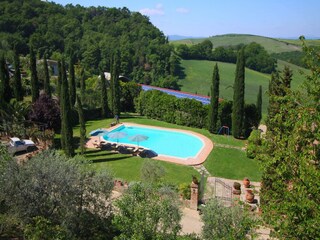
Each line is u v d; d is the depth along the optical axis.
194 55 127.62
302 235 7.96
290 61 124.25
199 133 38.62
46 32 100.06
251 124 37.16
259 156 9.77
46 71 42.44
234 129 36.19
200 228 17.94
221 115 38.09
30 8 103.19
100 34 114.06
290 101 9.45
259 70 114.69
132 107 51.00
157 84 97.19
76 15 125.75
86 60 98.19
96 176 15.50
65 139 28.03
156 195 12.37
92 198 15.16
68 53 94.06
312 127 8.94
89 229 14.12
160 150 34.22
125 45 107.31
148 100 46.41
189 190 21.09
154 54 108.06
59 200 13.72
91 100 47.03
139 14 145.88
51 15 110.00
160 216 11.60
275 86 19.84
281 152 8.77
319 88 8.40
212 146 33.59
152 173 21.88
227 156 30.70
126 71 102.94
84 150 29.53
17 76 43.66
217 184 24.55
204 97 58.44
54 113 36.34
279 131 9.69
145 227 10.86
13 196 13.09
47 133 31.56
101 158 29.27
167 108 43.69
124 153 31.06
